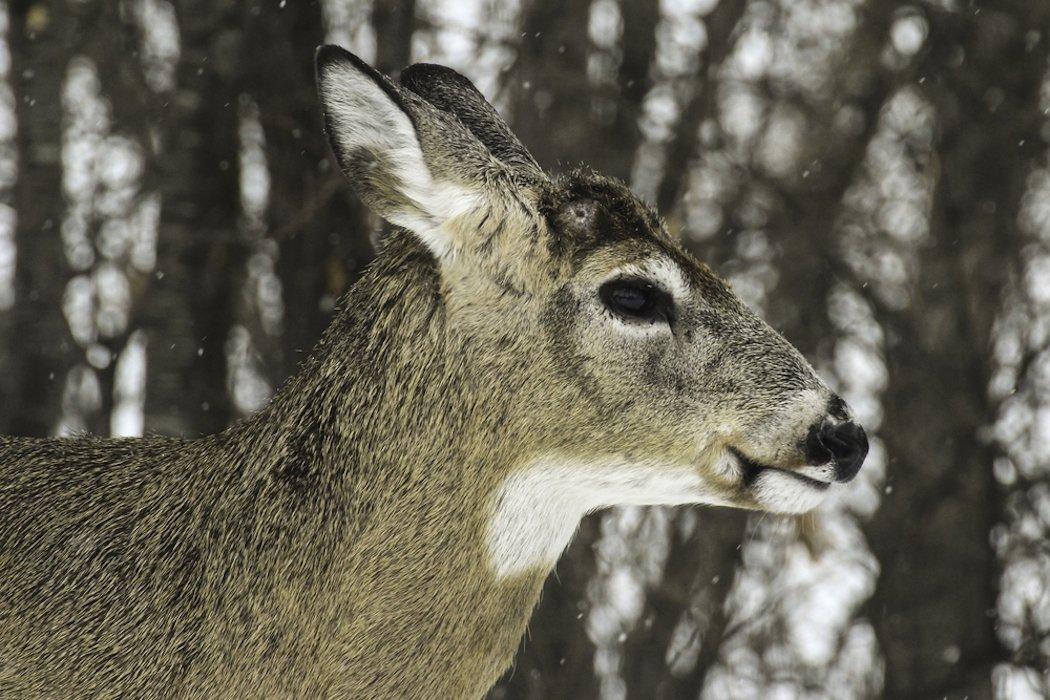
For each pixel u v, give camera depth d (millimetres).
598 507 7879
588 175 7961
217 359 12422
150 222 16109
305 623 7352
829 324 15219
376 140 7340
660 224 7992
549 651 13500
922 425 14352
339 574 7379
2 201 15469
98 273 15875
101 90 15492
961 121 14812
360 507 7441
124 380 16203
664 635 13945
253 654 7328
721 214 15430
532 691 13367
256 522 7488
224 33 12336
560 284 7547
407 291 7613
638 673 13852
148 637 7379
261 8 12383
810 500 7727
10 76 15133
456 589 7465
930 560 14164
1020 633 14078
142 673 7332
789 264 15133
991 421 14461
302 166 12305
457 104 8578
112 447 8289
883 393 14711
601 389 7574
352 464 7496
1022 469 14484
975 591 14102
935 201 14844
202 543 7523
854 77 16172
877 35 15891
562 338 7547
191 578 7457
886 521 14352
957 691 13969
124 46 15039
